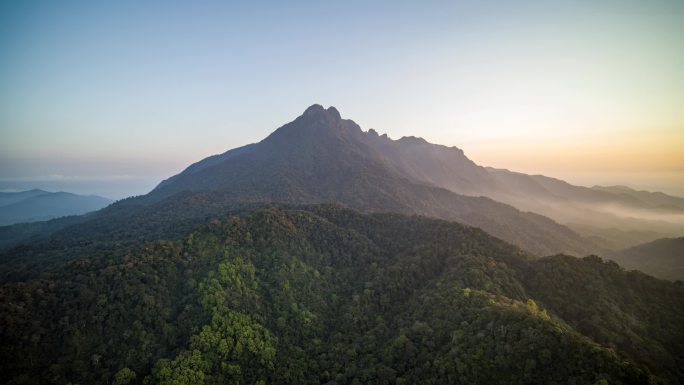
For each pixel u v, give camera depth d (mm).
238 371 93875
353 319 114562
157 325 102562
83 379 87062
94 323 97938
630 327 99688
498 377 77625
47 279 107500
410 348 92000
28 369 85500
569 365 73688
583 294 110375
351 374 93312
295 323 113688
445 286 112250
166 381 85750
